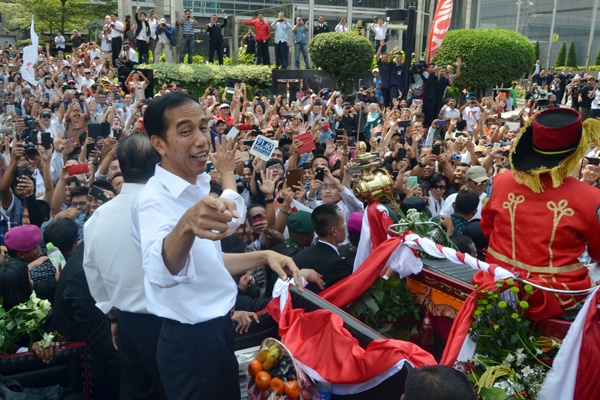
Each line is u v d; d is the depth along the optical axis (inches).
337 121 589.9
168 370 92.7
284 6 951.6
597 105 912.3
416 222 151.0
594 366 113.0
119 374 137.5
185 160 89.6
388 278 149.1
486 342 126.2
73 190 233.5
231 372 97.0
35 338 144.0
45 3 1317.7
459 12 1386.6
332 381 117.1
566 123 122.6
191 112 88.9
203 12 1291.8
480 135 554.3
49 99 613.6
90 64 792.3
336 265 169.6
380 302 144.6
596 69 1523.1
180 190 88.8
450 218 225.0
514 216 129.3
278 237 221.5
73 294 136.4
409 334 150.5
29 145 297.7
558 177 123.2
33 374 135.2
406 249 142.7
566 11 1747.0
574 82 984.9
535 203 127.2
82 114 460.8
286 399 115.5
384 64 717.3
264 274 194.9
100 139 315.3
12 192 251.0
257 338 144.9
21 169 265.6
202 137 89.4
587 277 126.3
